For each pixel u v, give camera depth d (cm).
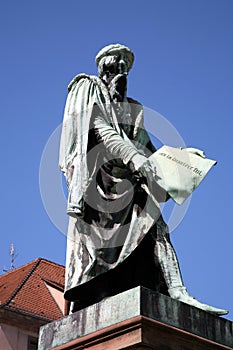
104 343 578
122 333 569
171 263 650
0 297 2250
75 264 661
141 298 579
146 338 557
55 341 624
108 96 708
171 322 584
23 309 2164
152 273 655
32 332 2142
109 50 730
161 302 588
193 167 679
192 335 581
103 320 596
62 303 2264
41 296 2278
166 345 565
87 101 693
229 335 613
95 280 646
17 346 2095
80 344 592
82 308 657
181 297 629
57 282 2386
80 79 716
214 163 684
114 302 595
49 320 2178
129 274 655
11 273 2473
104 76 728
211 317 610
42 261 2495
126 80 725
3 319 2105
